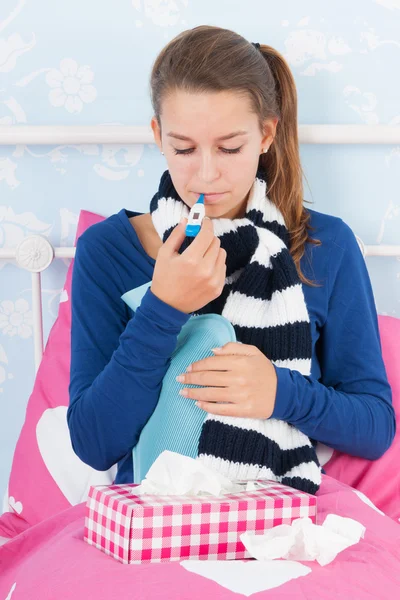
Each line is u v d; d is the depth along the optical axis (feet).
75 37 4.69
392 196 4.89
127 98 4.75
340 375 3.88
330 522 2.68
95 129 4.56
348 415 3.57
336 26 4.75
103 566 2.54
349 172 4.85
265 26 4.74
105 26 4.69
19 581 2.70
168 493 2.78
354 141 4.63
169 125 3.26
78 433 3.43
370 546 2.86
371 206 4.90
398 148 4.84
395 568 2.70
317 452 3.95
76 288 3.80
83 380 3.59
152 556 2.57
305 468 3.38
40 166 4.77
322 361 3.97
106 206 4.83
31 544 3.40
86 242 3.87
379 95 4.82
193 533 2.60
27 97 4.73
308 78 4.79
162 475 2.81
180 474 2.78
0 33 4.67
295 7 4.72
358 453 3.70
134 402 3.29
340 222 4.05
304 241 3.91
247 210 3.79
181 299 3.15
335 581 2.45
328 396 3.54
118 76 4.73
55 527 3.46
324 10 4.73
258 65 3.38
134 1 4.67
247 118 3.26
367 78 4.80
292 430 3.48
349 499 3.35
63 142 4.58
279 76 3.89
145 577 2.42
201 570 2.46
